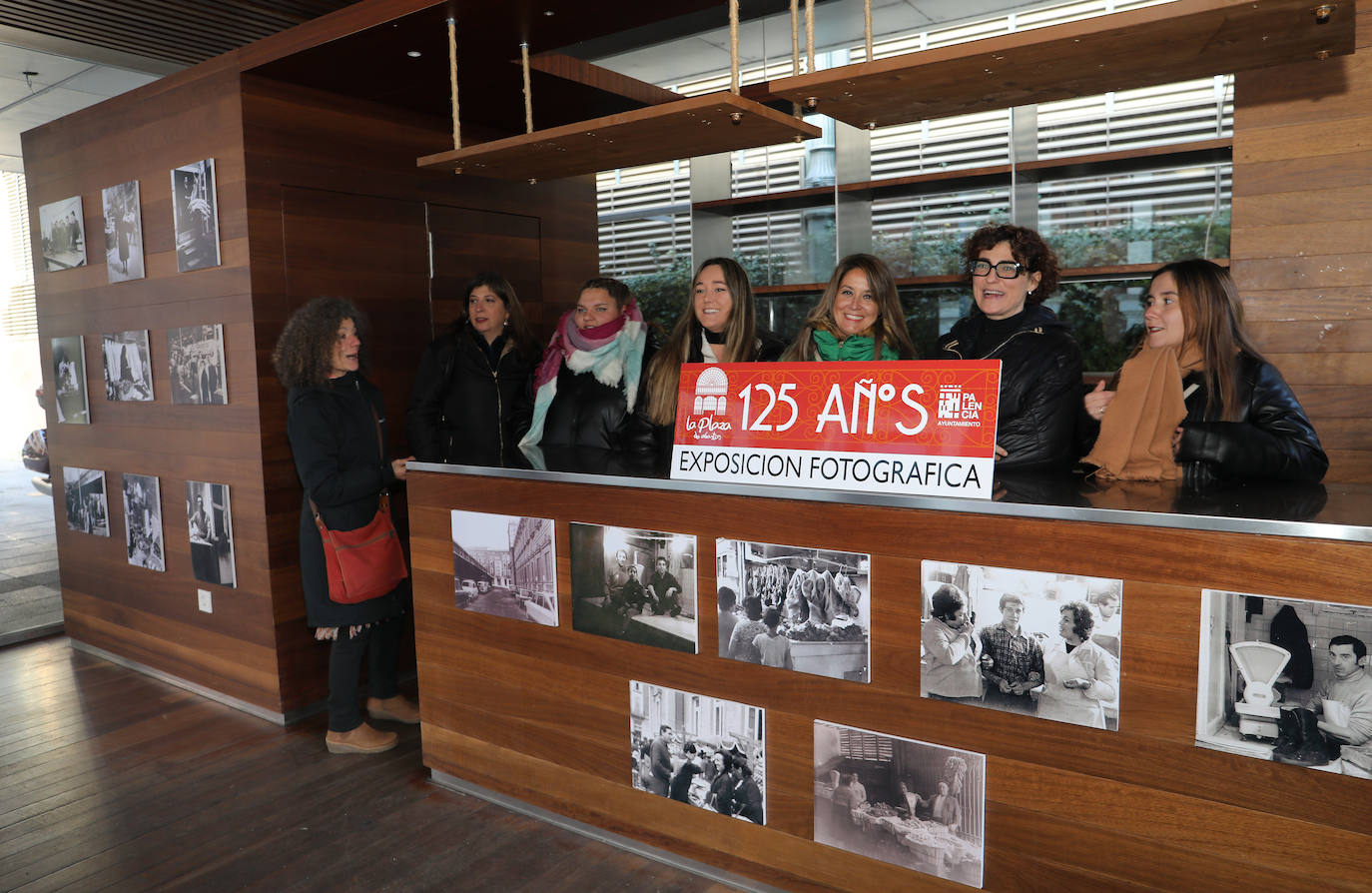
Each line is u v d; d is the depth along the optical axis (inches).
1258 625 61.0
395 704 131.4
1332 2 66.3
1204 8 68.0
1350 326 98.8
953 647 73.2
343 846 97.5
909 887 77.6
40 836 100.9
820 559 79.1
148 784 113.3
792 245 184.2
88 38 168.1
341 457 113.7
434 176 155.9
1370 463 98.8
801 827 83.1
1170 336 83.4
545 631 99.0
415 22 109.7
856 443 77.5
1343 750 58.9
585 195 187.0
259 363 129.5
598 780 96.8
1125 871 67.6
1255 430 75.4
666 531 88.4
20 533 273.9
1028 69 82.2
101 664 163.0
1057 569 68.1
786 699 82.5
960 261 166.4
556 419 126.3
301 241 135.2
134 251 147.3
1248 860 63.0
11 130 251.6
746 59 181.5
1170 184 149.5
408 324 152.3
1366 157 96.3
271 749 123.6
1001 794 72.3
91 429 162.6
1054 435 86.9
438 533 107.8
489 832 99.9
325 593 116.6
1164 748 65.3
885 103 94.0
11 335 474.0
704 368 86.7
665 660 89.9
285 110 132.5
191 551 143.9
